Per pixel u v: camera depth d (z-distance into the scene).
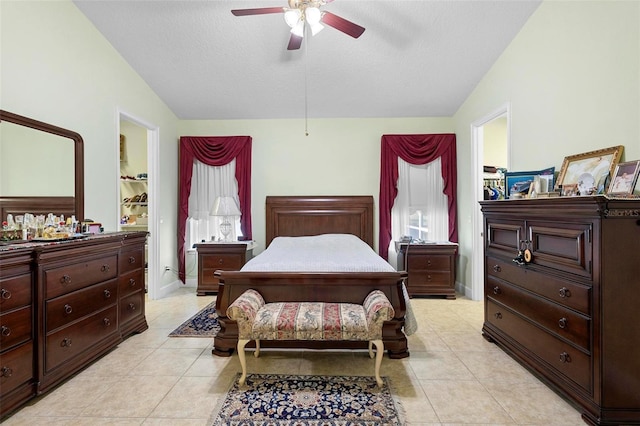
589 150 2.13
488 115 3.42
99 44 2.95
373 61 3.30
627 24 1.85
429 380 2.06
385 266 2.51
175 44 3.09
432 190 4.33
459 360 2.33
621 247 1.56
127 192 5.00
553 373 1.89
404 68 3.40
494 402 1.82
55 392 1.91
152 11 2.73
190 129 4.48
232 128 4.48
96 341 2.29
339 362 2.33
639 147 1.78
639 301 1.56
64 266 2.02
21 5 2.21
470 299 3.91
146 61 3.33
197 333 2.84
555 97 2.44
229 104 4.10
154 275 3.91
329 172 4.45
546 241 1.97
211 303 3.73
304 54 3.21
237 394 1.90
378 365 1.97
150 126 3.77
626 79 1.86
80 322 2.14
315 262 2.56
